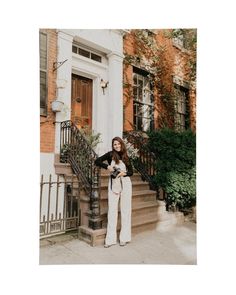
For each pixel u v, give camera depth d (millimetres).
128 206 4344
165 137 6141
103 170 5629
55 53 5457
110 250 4094
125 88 7121
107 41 6570
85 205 4496
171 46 8359
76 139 5047
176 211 5891
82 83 6523
